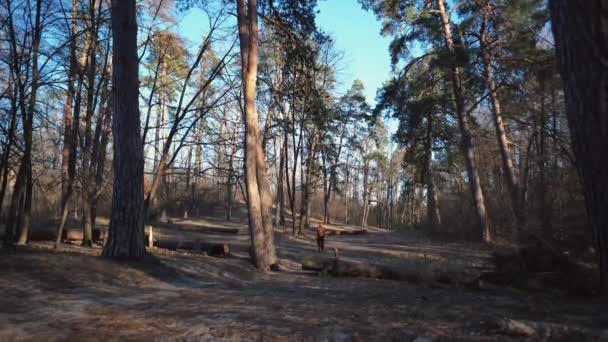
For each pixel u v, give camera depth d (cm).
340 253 2056
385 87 2350
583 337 437
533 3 1811
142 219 1138
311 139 3512
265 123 2973
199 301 746
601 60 427
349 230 4125
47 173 1706
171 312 640
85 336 502
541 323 484
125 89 1124
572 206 1248
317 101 2497
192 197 3912
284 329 541
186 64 1870
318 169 3603
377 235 3912
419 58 2275
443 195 3884
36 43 1220
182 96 1691
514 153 2744
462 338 468
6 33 1225
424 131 3334
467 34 2233
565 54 457
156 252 1369
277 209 4150
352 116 3709
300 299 777
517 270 870
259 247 1430
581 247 898
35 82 1207
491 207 2603
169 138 1680
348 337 495
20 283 755
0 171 1188
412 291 884
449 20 2256
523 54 1930
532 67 1933
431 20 2114
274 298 794
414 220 5562
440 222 3112
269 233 1459
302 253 2016
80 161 1602
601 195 437
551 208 1284
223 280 1106
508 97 2219
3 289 709
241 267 1323
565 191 1477
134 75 1140
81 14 1497
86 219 1598
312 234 3638
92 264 955
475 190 2378
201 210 4659
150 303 716
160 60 1689
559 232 955
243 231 3462
